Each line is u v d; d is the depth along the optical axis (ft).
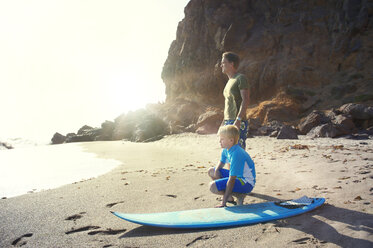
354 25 57.06
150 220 8.27
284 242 6.89
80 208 10.37
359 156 18.07
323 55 60.08
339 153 20.10
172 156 29.45
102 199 11.51
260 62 66.49
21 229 8.39
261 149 27.71
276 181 13.51
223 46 72.28
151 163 24.81
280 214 8.42
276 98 57.00
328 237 6.99
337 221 7.91
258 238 7.22
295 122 49.49
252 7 76.02
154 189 12.94
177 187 13.20
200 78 79.15
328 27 62.18
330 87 55.47
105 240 7.50
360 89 51.62
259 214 8.55
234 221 8.12
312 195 10.80
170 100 88.63
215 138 44.21
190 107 70.49
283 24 67.26
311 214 8.61
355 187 11.09
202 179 14.83
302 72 59.16
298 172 14.84
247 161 9.54
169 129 57.98
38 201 11.39
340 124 37.11
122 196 11.89
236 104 12.17
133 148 40.81
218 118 54.03
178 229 8.06
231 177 9.32
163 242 7.26
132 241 7.38
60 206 10.64
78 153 36.47
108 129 66.95
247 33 72.54
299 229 7.59
